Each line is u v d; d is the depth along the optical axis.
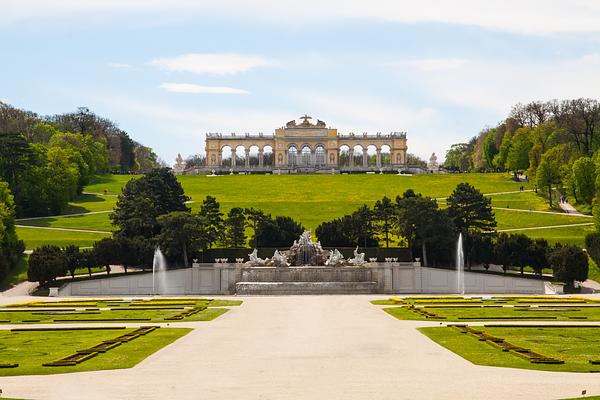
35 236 161.50
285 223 156.12
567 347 51.94
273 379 41.25
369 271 130.62
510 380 40.31
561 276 123.25
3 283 128.00
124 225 146.88
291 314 80.31
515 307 87.06
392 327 66.00
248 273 131.25
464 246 140.12
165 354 50.41
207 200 150.12
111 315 79.94
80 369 44.50
